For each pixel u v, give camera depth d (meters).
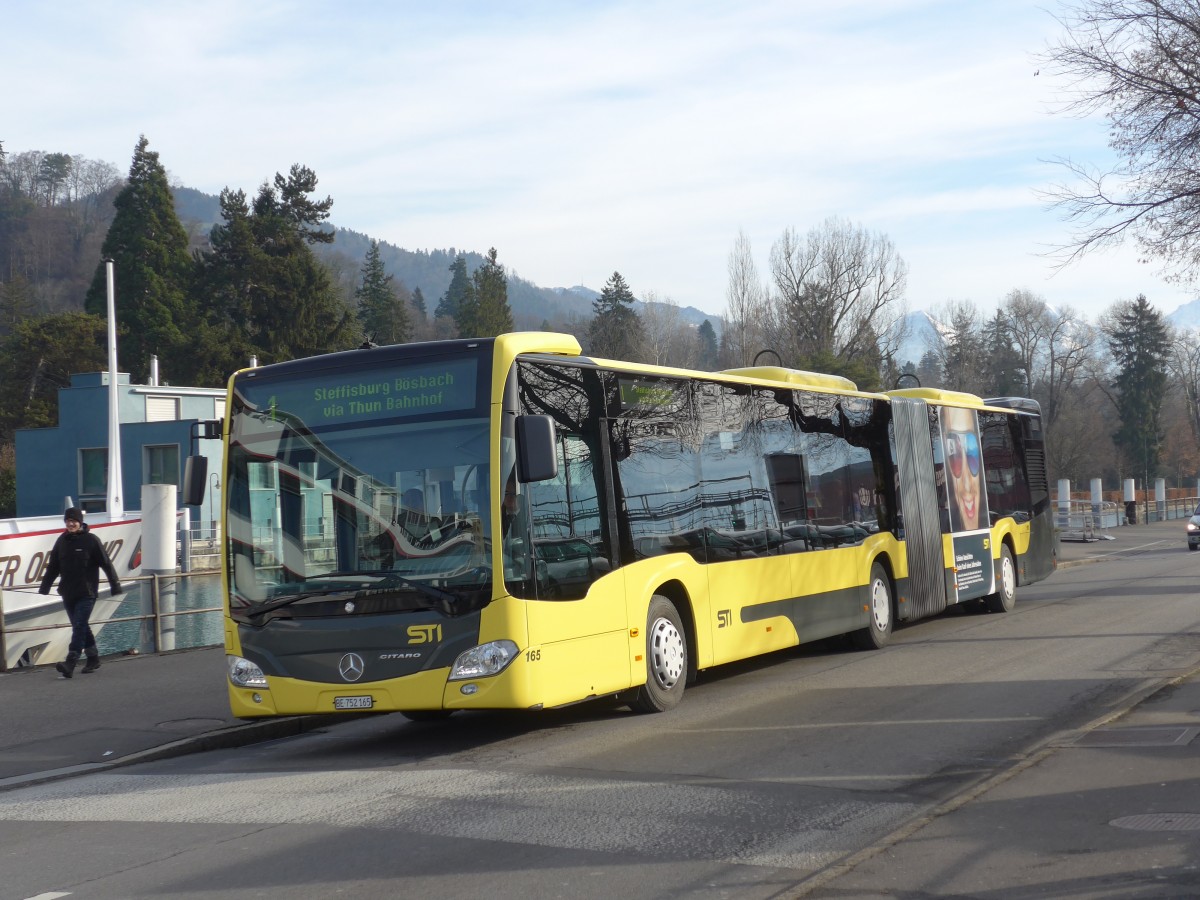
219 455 54.84
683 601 12.05
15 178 152.12
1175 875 5.91
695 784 8.32
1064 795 7.59
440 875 6.36
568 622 10.17
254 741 11.70
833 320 59.12
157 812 8.36
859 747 9.39
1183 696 11.11
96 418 57.75
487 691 9.52
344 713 10.00
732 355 57.97
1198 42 15.47
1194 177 15.80
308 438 10.31
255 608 10.17
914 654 15.31
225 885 6.39
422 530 9.84
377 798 8.34
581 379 10.87
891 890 5.85
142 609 17.09
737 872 6.22
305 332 79.69
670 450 12.07
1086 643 15.62
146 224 80.62
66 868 6.95
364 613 9.81
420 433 10.02
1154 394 97.12
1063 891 5.75
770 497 13.84
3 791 9.59
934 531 18.20
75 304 139.38
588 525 10.64
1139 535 58.91
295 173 85.75
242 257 80.06
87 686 14.12
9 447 77.12
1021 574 21.73
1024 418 22.92
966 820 7.09
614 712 11.82
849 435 16.02
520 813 7.66
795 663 15.12
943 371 94.44
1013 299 92.56
